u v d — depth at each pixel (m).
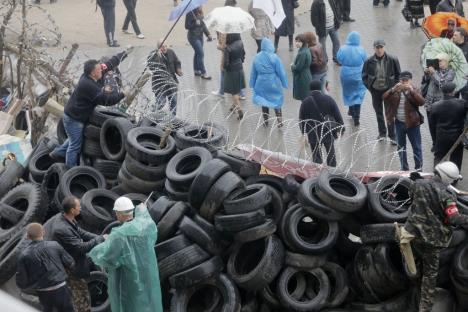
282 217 12.14
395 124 17.77
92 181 14.09
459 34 19.48
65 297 11.16
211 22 20.86
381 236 11.55
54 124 19.11
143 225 10.70
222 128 14.19
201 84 23.41
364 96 21.05
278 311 12.08
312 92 16.81
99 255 10.57
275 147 18.91
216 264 11.77
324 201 11.86
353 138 19.66
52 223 12.22
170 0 32.25
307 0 30.91
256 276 11.63
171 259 11.64
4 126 18.73
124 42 27.08
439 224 10.68
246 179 12.97
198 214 11.98
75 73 21.41
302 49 19.94
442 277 11.51
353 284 12.14
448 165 10.76
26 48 19.83
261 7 22.41
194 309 12.09
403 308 11.65
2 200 13.97
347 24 27.70
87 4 31.73
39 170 14.98
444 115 16.22
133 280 10.71
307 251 11.85
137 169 13.28
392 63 18.73
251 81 20.09
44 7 31.20
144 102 18.88
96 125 14.39
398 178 12.36
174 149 13.57
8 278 12.45
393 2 29.92
